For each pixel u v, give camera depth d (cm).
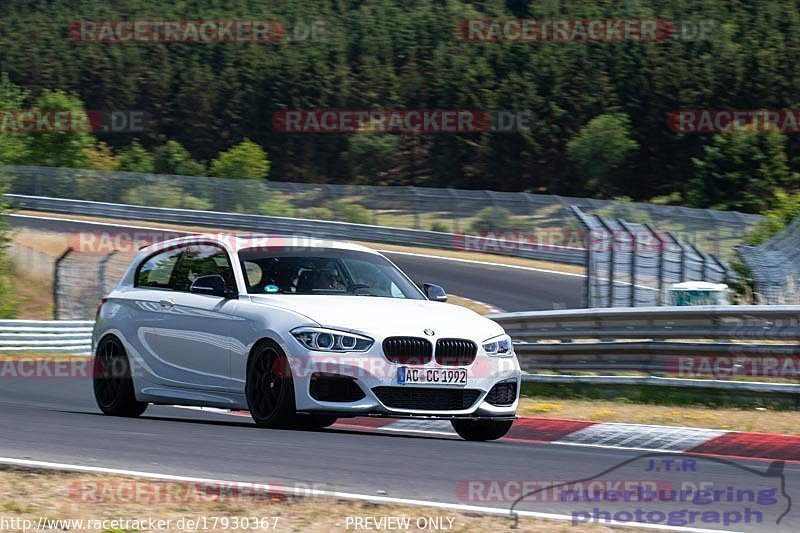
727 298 6931
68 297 9644
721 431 3119
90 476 1945
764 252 6462
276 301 2789
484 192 14362
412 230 13938
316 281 2930
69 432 2620
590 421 3450
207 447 2361
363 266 3075
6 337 7200
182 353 2977
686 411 3834
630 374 4684
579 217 8006
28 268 11756
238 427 2789
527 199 14062
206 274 3056
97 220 15525
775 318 4009
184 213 15112
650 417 3622
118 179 16450
